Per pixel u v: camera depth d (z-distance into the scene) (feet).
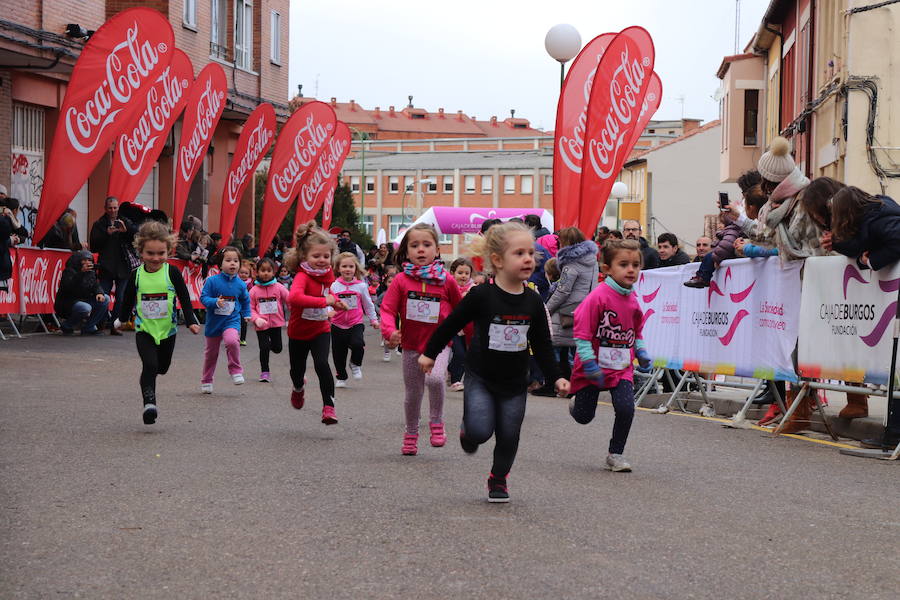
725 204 35.12
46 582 14.70
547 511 19.71
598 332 24.77
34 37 66.59
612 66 49.75
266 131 76.18
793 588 14.98
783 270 31.91
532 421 33.71
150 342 29.14
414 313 26.61
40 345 49.90
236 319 38.99
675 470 24.66
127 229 58.54
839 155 73.10
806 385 30.99
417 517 19.02
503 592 14.56
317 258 30.07
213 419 30.99
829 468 25.40
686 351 37.70
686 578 15.35
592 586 14.88
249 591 14.47
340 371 42.98
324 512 19.26
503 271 20.75
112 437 26.86
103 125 55.83
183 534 17.44
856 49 69.36
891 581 15.44
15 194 72.28
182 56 61.16
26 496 19.90
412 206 354.54
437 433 27.20
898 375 27.81
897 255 27.45
